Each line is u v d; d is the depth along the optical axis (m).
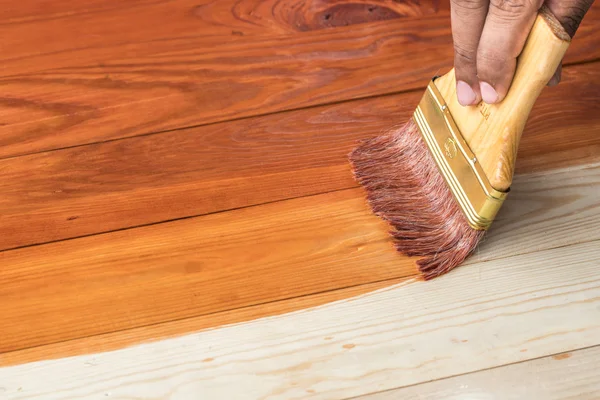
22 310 1.35
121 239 1.46
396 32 1.92
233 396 1.22
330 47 1.89
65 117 1.72
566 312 1.32
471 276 1.38
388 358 1.26
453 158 1.38
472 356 1.26
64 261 1.43
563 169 1.57
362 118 1.70
